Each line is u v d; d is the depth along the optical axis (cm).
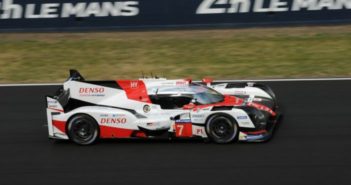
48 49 7225
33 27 7594
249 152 3828
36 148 4156
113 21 7519
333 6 7288
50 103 4200
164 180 3422
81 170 3662
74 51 7125
